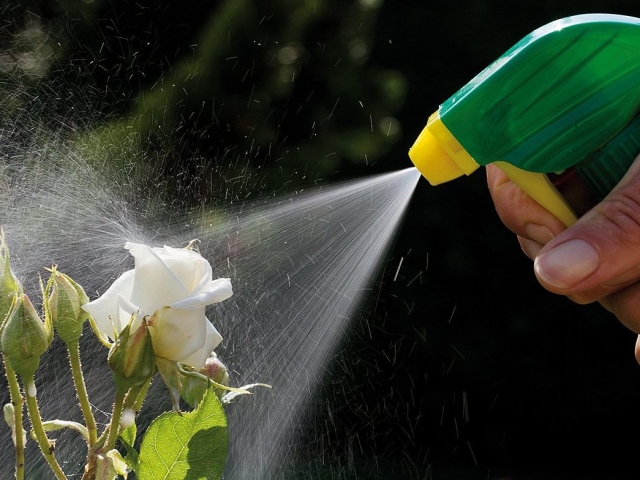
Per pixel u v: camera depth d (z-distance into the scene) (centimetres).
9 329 86
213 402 86
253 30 257
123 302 85
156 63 237
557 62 92
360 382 223
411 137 308
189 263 86
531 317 310
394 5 311
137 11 230
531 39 92
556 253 95
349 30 300
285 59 279
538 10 308
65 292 87
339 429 194
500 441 308
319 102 287
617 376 312
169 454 86
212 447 86
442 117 94
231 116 251
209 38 244
